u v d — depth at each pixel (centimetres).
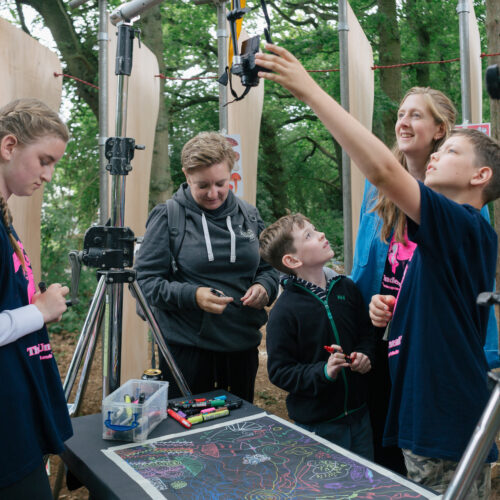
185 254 199
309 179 1300
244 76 119
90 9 830
